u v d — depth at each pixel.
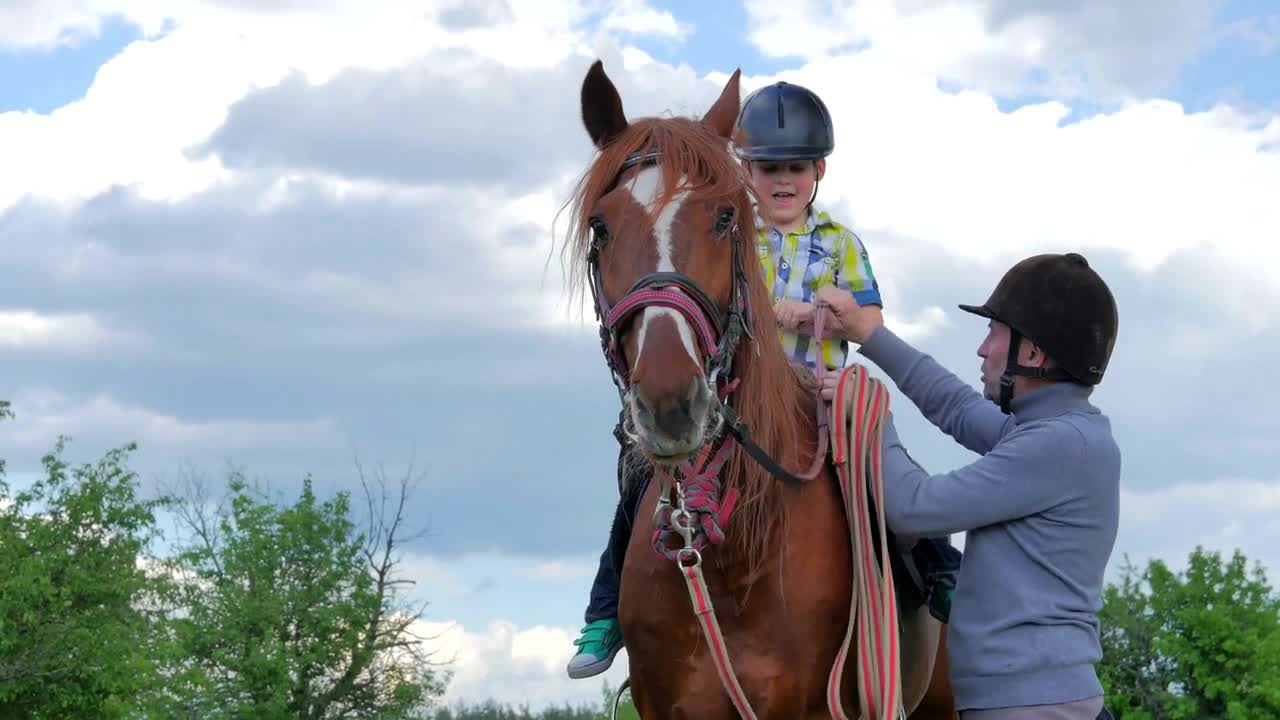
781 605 3.34
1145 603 28.77
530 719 42.91
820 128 4.27
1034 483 3.22
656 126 3.36
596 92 3.59
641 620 3.44
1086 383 3.32
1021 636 3.20
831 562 3.44
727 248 3.24
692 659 3.38
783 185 4.28
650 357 2.96
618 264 3.18
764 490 3.30
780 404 3.38
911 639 3.75
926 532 3.37
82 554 28.66
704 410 2.95
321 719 36.34
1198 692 27.98
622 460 3.70
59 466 29.03
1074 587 3.24
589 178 3.39
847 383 3.48
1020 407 3.38
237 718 34.88
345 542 37.34
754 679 3.33
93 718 27.67
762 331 3.32
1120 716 28.55
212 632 35.28
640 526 3.49
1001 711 3.20
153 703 30.70
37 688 27.20
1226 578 28.11
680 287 3.08
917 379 3.77
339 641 36.47
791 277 4.21
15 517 28.56
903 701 3.80
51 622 27.38
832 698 3.36
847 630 3.44
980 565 3.32
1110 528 3.29
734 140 3.62
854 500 3.42
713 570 3.33
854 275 4.22
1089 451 3.24
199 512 37.81
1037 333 3.27
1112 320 3.31
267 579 36.59
